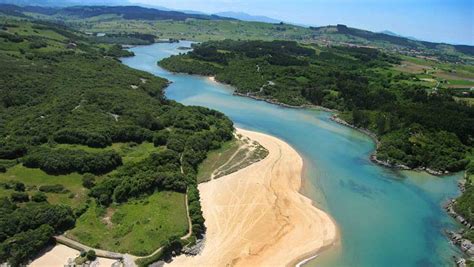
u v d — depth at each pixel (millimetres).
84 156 89062
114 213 77000
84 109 120125
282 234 76625
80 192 81250
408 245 76250
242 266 67000
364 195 95000
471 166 109938
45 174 84812
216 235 74688
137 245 68000
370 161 115562
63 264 63312
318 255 71562
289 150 119688
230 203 86562
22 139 96125
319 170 107375
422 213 88375
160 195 84375
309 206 87938
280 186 96312
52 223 69500
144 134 109812
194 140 110250
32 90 132750
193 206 79062
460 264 70312
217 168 103688
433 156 113688
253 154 113312
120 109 125250
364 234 78875
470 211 85500
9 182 79438
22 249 62906
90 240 68625
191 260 67312
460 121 127812
